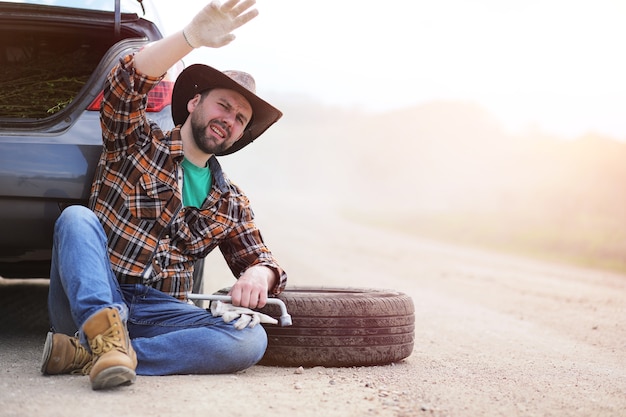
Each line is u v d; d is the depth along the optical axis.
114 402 2.81
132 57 3.29
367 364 3.89
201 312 3.45
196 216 3.57
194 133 3.51
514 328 6.34
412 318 4.11
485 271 13.30
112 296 3.22
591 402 3.42
